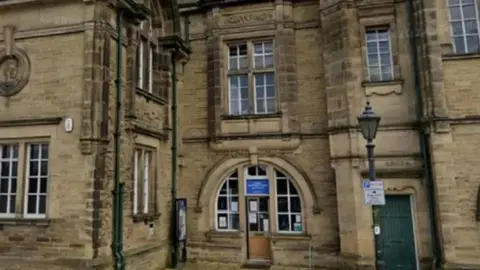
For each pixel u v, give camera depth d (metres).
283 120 12.85
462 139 10.16
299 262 12.27
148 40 12.38
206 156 13.58
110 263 9.50
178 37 13.16
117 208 9.90
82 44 9.97
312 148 12.63
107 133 9.77
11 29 10.50
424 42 10.72
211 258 13.04
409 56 11.41
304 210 12.48
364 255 10.86
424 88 10.64
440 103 10.32
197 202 13.42
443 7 10.80
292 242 12.42
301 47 13.17
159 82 12.96
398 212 11.09
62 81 9.95
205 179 13.43
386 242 10.99
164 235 12.47
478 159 9.99
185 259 12.99
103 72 9.85
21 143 10.09
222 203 13.44
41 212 9.82
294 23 13.29
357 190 11.16
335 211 12.11
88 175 9.37
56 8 10.28
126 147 10.61
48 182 9.68
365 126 7.91
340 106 11.66
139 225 11.04
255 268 12.23
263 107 13.43
